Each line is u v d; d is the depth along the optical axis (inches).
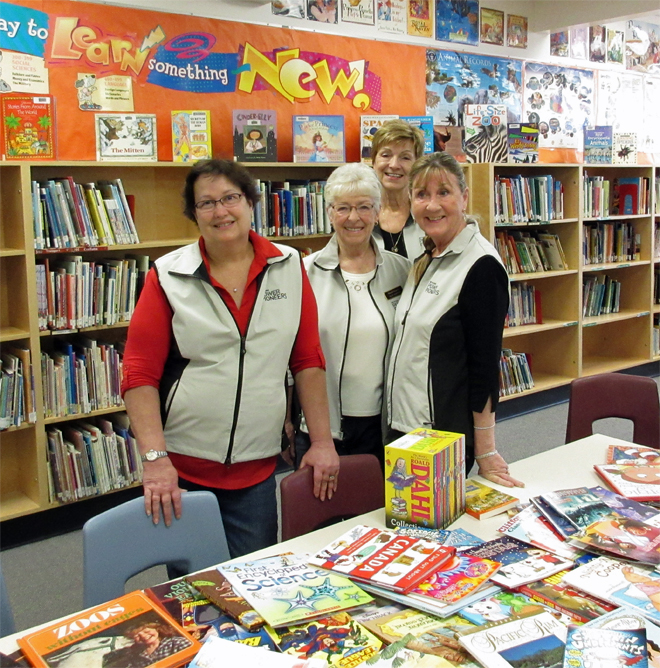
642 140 252.2
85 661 44.9
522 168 203.3
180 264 72.4
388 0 173.6
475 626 48.2
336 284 88.0
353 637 47.3
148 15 136.6
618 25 235.0
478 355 77.2
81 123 131.7
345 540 61.2
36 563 118.5
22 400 121.4
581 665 43.2
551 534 61.9
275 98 156.7
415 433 69.1
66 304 124.1
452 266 79.4
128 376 71.5
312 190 153.9
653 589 51.8
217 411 72.7
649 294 225.6
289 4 156.2
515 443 173.3
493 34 198.2
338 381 87.4
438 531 62.7
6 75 122.2
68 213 122.2
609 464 78.7
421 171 77.8
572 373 206.5
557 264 200.1
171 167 142.8
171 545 64.8
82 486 127.3
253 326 72.9
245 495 76.4
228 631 48.6
